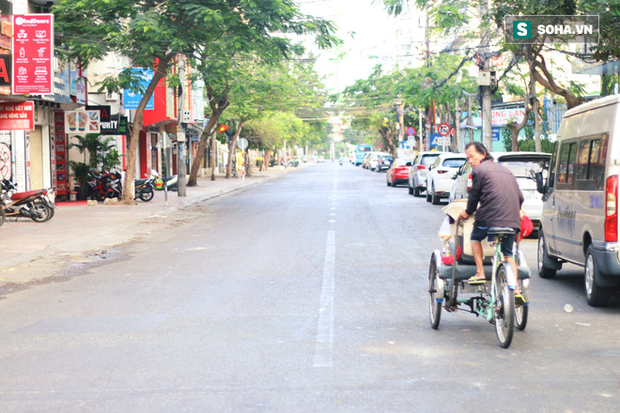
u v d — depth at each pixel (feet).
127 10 81.10
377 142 371.56
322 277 37.70
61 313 29.86
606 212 29.19
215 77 91.71
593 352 22.98
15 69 65.16
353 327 26.48
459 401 18.08
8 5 65.72
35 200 71.10
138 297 33.06
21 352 23.49
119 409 17.76
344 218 72.49
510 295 23.00
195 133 206.08
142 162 151.23
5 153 83.97
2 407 18.03
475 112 158.30
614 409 17.51
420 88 119.85
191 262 44.32
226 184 157.99
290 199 104.99
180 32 82.33
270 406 17.81
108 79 90.84
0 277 40.27
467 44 117.29
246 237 57.52
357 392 18.86
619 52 63.52
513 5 64.03
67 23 82.28
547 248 37.45
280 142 236.02
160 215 81.56
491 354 22.68
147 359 22.34
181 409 17.69
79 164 104.88
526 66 118.73
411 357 22.31
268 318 28.09
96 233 60.34
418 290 33.96
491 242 24.62
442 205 89.15
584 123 32.81
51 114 101.50
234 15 80.89
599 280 29.71
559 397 18.40
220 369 21.12
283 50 90.33
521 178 54.75
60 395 18.93
